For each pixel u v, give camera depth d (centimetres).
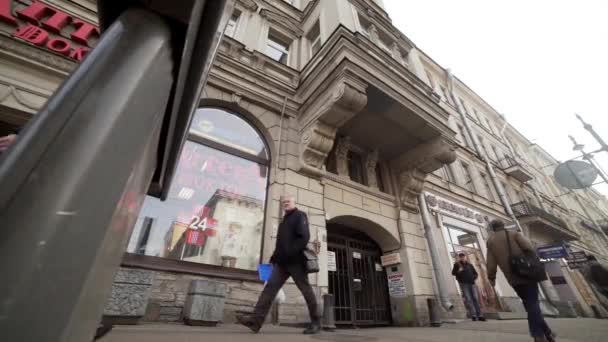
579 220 1902
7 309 24
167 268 381
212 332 262
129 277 299
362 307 601
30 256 27
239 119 577
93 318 42
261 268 441
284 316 419
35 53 392
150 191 133
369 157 743
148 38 57
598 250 1855
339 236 655
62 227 31
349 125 677
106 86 46
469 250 860
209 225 450
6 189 31
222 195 484
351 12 732
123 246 70
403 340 273
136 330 237
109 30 56
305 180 562
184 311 356
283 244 309
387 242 688
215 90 553
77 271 30
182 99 80
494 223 335
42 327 25
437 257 686
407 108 617
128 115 44
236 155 534
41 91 382
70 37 438
